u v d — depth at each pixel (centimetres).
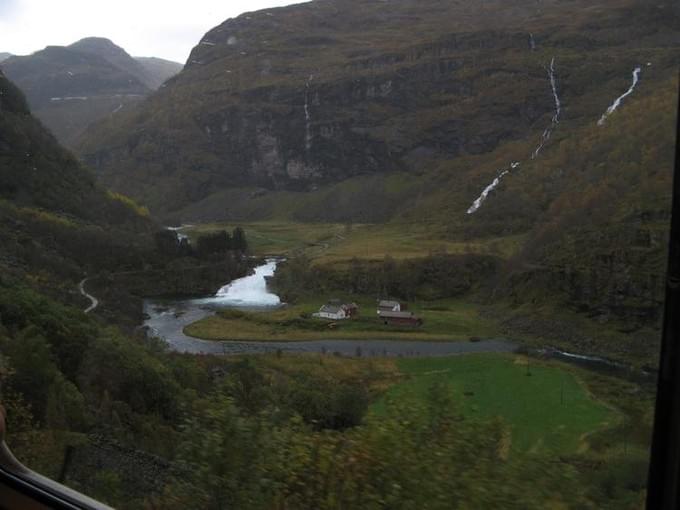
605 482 273
